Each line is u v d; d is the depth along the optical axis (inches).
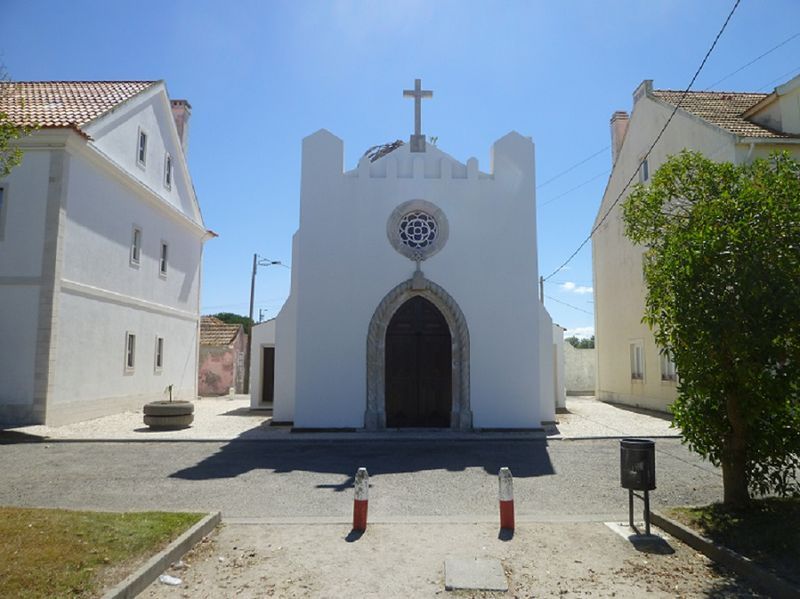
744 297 231.1
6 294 588.1
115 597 180.4
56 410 594.6
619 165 911.7
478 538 253.4
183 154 943.7
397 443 529.7
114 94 770.8
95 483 364.8
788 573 199.9
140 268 797.2
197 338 1031.6
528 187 629.6
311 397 592.4
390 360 612.1
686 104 741.3
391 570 217.9
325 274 608.1
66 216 611.5
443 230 617.6
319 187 618.8
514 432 585.0
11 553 203.6
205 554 233.1
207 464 429.4
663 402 760.3
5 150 321.4
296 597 194.4
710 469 401.7
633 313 852.6
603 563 224.8
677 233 269.7
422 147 635.5
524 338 609.0
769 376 239.9
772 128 644.7
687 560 227.3
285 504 317.7
